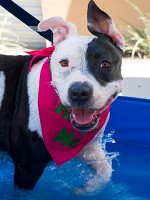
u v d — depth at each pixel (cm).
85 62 92
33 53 108
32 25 117
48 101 100
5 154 123
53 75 96
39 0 249
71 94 89
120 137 141
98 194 113
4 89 106
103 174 116
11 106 106
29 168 105
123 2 250
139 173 123
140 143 139
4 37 255
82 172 122
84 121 93
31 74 105
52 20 100
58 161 103
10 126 105
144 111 139
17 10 115
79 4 248
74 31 101
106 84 93
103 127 106
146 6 252
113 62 95
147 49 236
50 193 113
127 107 140
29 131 102
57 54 96
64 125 101
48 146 102
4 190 114
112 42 99
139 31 249
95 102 90
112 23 98
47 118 100
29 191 109
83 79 90
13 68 108
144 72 196
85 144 106
